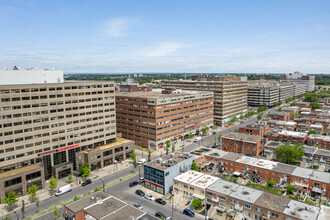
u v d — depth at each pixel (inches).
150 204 3403.1
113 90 5246.1
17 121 3855.8
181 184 3518.7
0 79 4217.5
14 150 3855.8
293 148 4586.6
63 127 4446.4
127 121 6422.2
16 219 3078.2
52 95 4244.6
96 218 2593.5
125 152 5270.7
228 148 5570.9
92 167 4635.8
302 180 3622.0
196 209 3255.4
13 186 3609.7
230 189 3193.9
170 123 6176.2
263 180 4008.4
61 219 3026.6
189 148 5994.1
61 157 4468.5
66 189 3769.7
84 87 4704.7
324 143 5659.5
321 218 2502.5
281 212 2615.7
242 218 2891.2
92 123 4909.0
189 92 7485.2
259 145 5334.6
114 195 3671.3
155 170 3799.2
